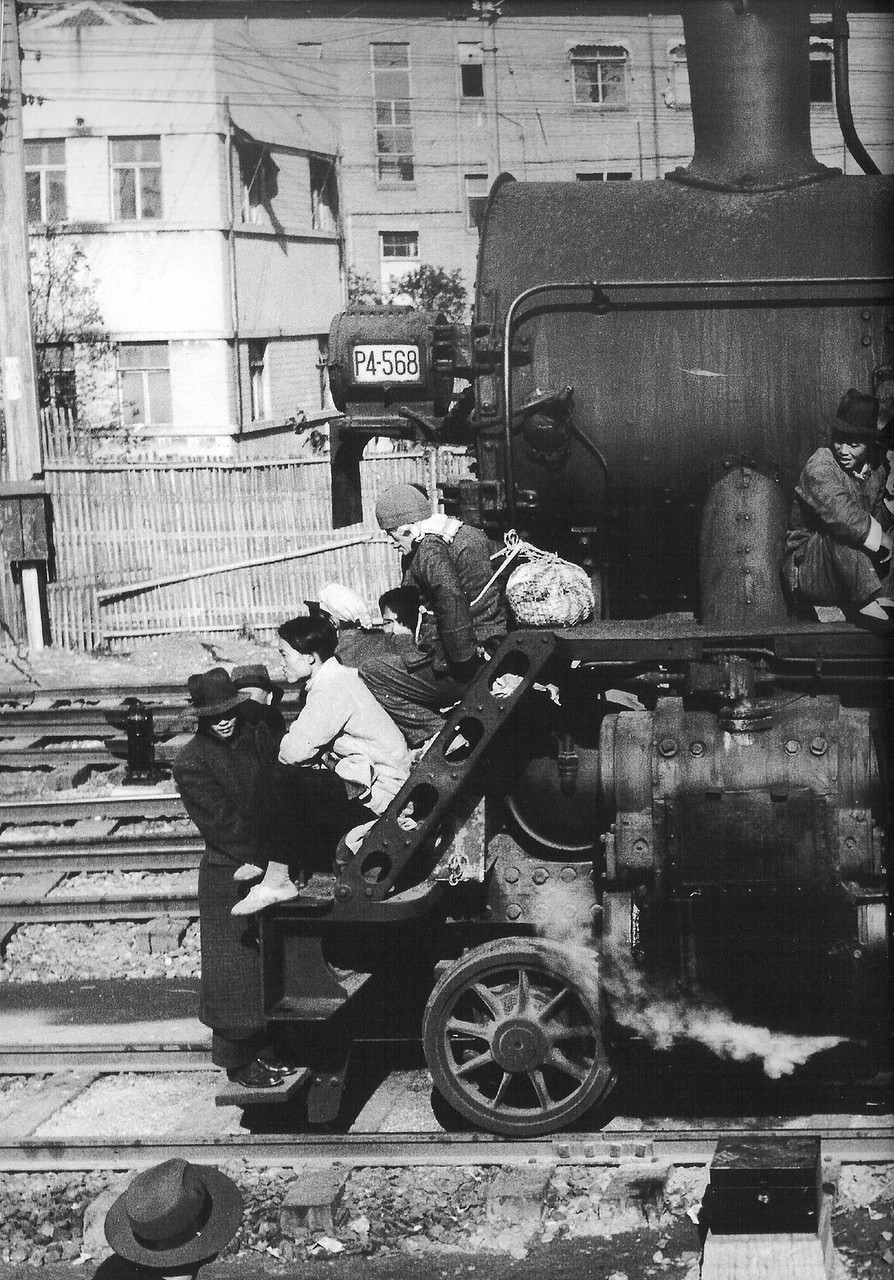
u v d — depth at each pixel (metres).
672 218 6.76
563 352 6.64
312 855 6.95
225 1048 6.64
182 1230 5.88
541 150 36.81
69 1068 7.42
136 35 30.28
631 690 6.72
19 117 17.62
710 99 6.96
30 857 9.73
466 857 6.39
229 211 30.42
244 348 30.94
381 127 36.53
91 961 8.69
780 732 6.13
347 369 7.05
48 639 17.45
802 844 6.04
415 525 6.69
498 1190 6.04
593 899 6.59
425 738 6.80
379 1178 6.29
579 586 6.48
